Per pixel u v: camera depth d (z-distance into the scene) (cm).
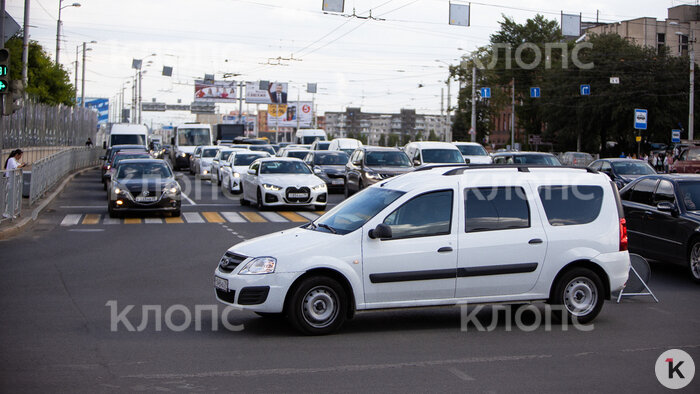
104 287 1091
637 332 843
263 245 829
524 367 691
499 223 848
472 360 714
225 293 816
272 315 902
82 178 4138
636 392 618
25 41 3466
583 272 873
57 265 1291
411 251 813
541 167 889
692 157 4241
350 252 803
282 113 11581
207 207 2509
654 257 1301
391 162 2675
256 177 2447
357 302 805
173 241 1625
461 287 829
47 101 6153
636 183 1391
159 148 5931
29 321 866
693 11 8288
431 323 885
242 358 713
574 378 656
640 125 4441
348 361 706
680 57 6259
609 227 886
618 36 6562
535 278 855
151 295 1033
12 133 3300
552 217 867
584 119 6569
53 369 669
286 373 662
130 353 728
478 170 861
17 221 1856
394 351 747
